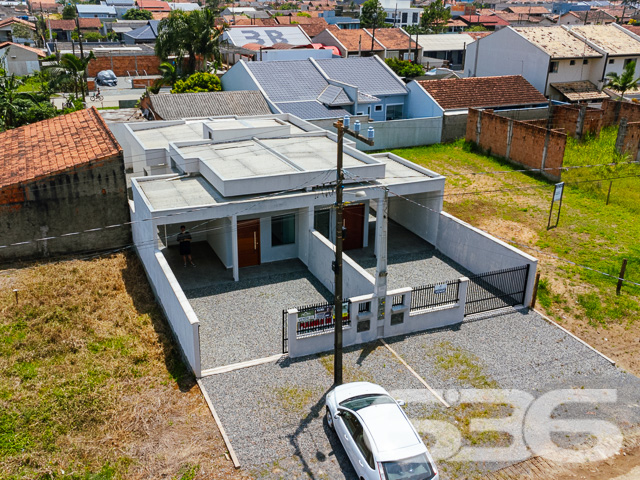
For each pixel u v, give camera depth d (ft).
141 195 71.61
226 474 41.88
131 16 398.42
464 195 101.76
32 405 47.93
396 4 362.33
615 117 138.51
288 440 45.32
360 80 147.13
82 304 65.00
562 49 160.76
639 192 100.32
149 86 186.60
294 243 79.56
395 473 38.37
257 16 410.31
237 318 63.82
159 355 56.54
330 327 57.47
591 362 56.49
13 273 73.36
